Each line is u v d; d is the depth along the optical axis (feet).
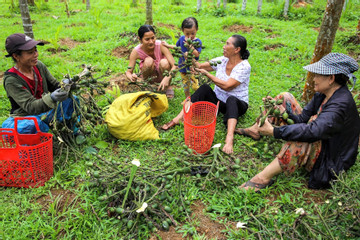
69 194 9.71
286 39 27.20
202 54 22.67
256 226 8.42
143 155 11.52
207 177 9.49
